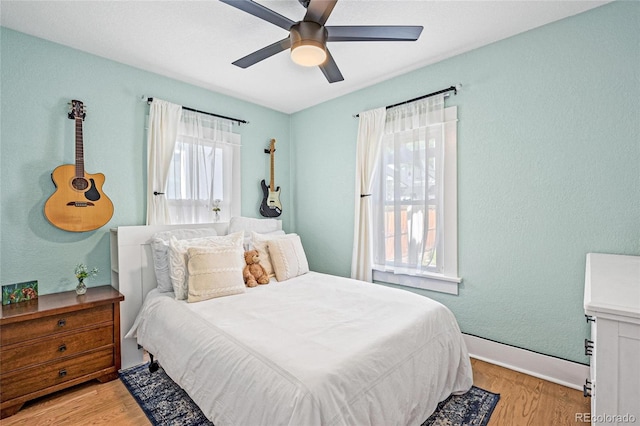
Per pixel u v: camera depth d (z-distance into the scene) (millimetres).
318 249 3447
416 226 2590
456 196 2396
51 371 1814
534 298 2076
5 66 1945
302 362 1199
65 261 2189
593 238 1859
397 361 1398
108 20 1889
